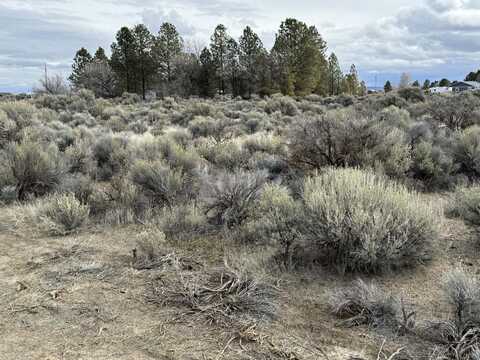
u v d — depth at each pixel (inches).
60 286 148.3
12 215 232.4
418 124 406.3
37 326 121.8
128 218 227.1
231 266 163.6
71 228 212.7
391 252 152.6
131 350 110.3
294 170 312.3
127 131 672.4
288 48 2977.4
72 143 457.1
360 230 157.9
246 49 2910.9
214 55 2933.1
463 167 338.6
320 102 1418.6
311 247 172.6
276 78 2891.2
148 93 2743.6
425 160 309.9
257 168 308.2
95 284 150.1
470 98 813.9
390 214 160.2
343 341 115.4
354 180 180.9
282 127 671.8
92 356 107.4
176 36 2989.7
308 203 175.9
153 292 143.3
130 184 263.0
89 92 1343.5
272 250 174.6
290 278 156.0
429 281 152.8
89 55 3339.1
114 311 130.5
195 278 153.1
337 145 306.5
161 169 257.8
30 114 652.1
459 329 114.4
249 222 200.5
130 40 2876.5
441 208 238.1
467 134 350.6
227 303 133.1
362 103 1100.5
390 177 293.0
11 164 279.1
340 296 134.9
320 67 3280.0
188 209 219.8
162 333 118.3
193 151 344.2
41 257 175.9
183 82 2822.3
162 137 442.6
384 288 147.6
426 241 164.9
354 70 4744.1
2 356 107.1
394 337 116.6
